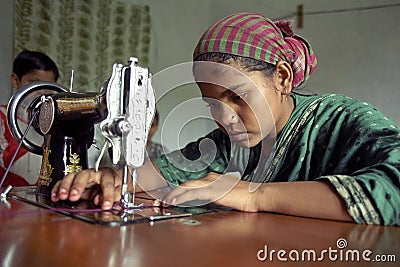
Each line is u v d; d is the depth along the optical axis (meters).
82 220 0.61
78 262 0.40
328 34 3.16
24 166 1.61
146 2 3.07
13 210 0.69
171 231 0.55
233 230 0.57
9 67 2.58
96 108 0.79
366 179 0.65
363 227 0.61
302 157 0.90
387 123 0.80
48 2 2.65
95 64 2.82
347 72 3.09
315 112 0.94
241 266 0.40
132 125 0.70
